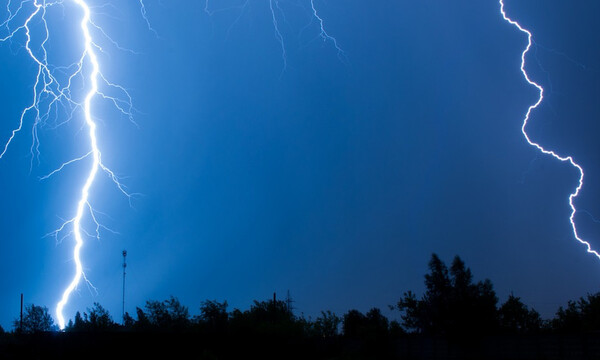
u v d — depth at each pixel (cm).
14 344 2511
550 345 2592
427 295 3086
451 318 2919
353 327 4559
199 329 3088
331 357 3222
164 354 2688
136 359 2614
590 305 3231
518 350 2708
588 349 2425
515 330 3030
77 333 2562
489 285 3005
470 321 2886
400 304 3209
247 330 3033
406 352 3133
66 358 2505
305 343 3219
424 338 3066
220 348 2848
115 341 2609
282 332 3158
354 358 3108
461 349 2898
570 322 3194
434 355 3003
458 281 3012
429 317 3036
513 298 3130
